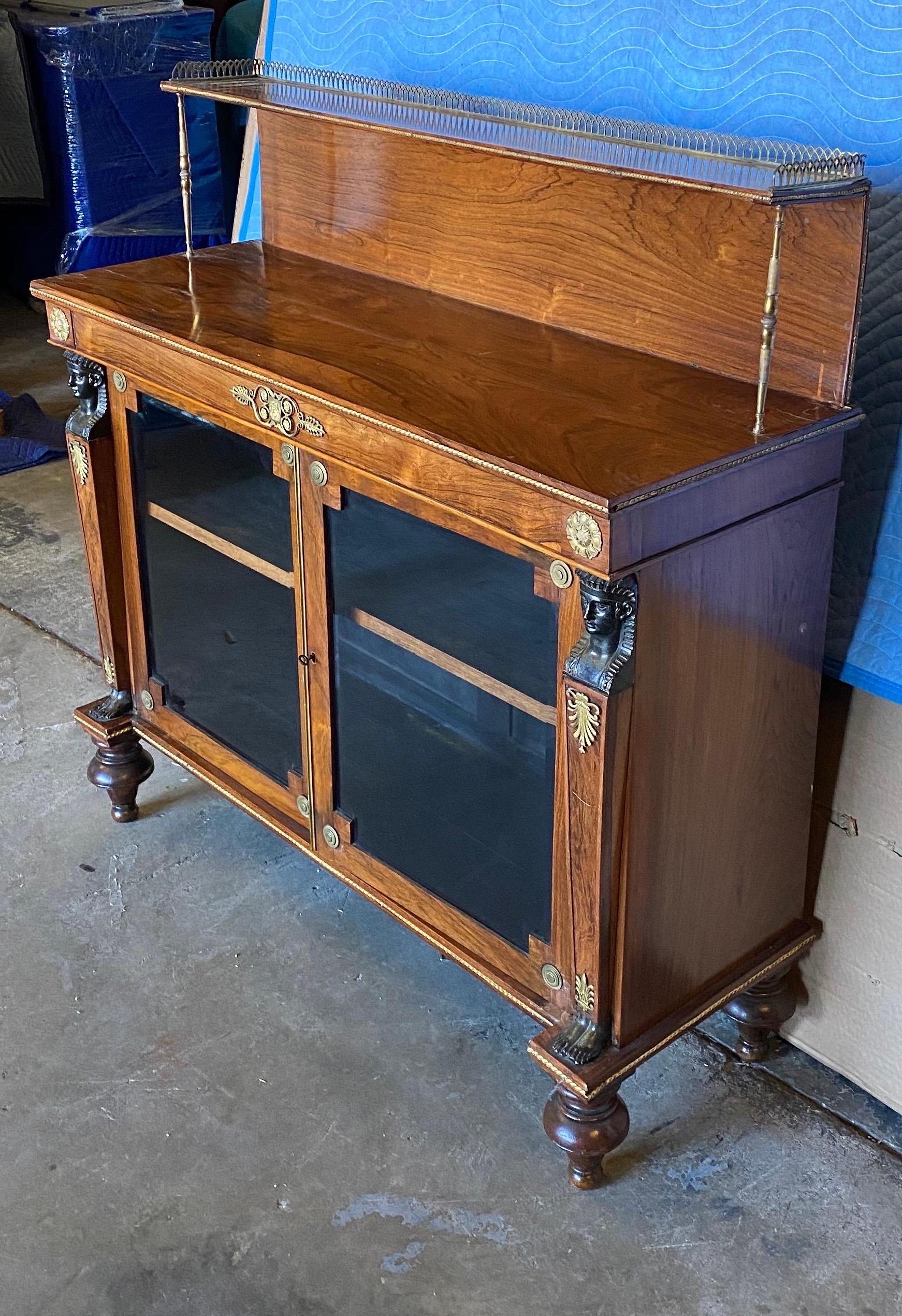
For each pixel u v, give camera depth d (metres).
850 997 1.86
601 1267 1.64
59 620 3.09
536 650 1.53
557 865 1.60
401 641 1.71
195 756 2.22
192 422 1.91
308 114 1.83
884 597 1.65
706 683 1.52
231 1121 1.84
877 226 1.57
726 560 1.47
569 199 1.77
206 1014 2.02
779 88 1.65
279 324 1.86
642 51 1.79
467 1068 1.93
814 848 1.85
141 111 4.50
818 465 1.54
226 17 4.85
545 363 1.71
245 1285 1.62
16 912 2.22
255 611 1.97
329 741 1.90
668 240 1.67
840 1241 1.67
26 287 5.08
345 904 2.25
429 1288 1.61
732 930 1.74
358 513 1.69
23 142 4.51
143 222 4.68
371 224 2.08
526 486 1.38
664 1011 1.69
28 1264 1.64
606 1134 1.67
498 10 1.97
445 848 1.78
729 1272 1.63
